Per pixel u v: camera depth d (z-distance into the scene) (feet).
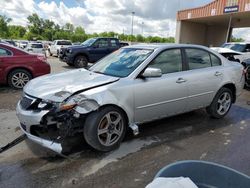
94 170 10.54
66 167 10.71
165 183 4.28
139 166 10.93
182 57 14.99
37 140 11.05
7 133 14.15
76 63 45.37
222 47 48.19
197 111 18.85
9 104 19.99
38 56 26.30
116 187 9.48
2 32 238.48
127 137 13.79
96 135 11.40
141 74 13.04
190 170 4.99
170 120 16.71
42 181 9.73
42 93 11.44
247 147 13.08
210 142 13.57
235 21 82.58
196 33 90.58
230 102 17.80
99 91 11.49
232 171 4.91
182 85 14.43
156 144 13.07
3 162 11.00
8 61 24.67
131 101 12.47
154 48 14.34
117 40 48.55
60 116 10.78
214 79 16.19
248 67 29.25
